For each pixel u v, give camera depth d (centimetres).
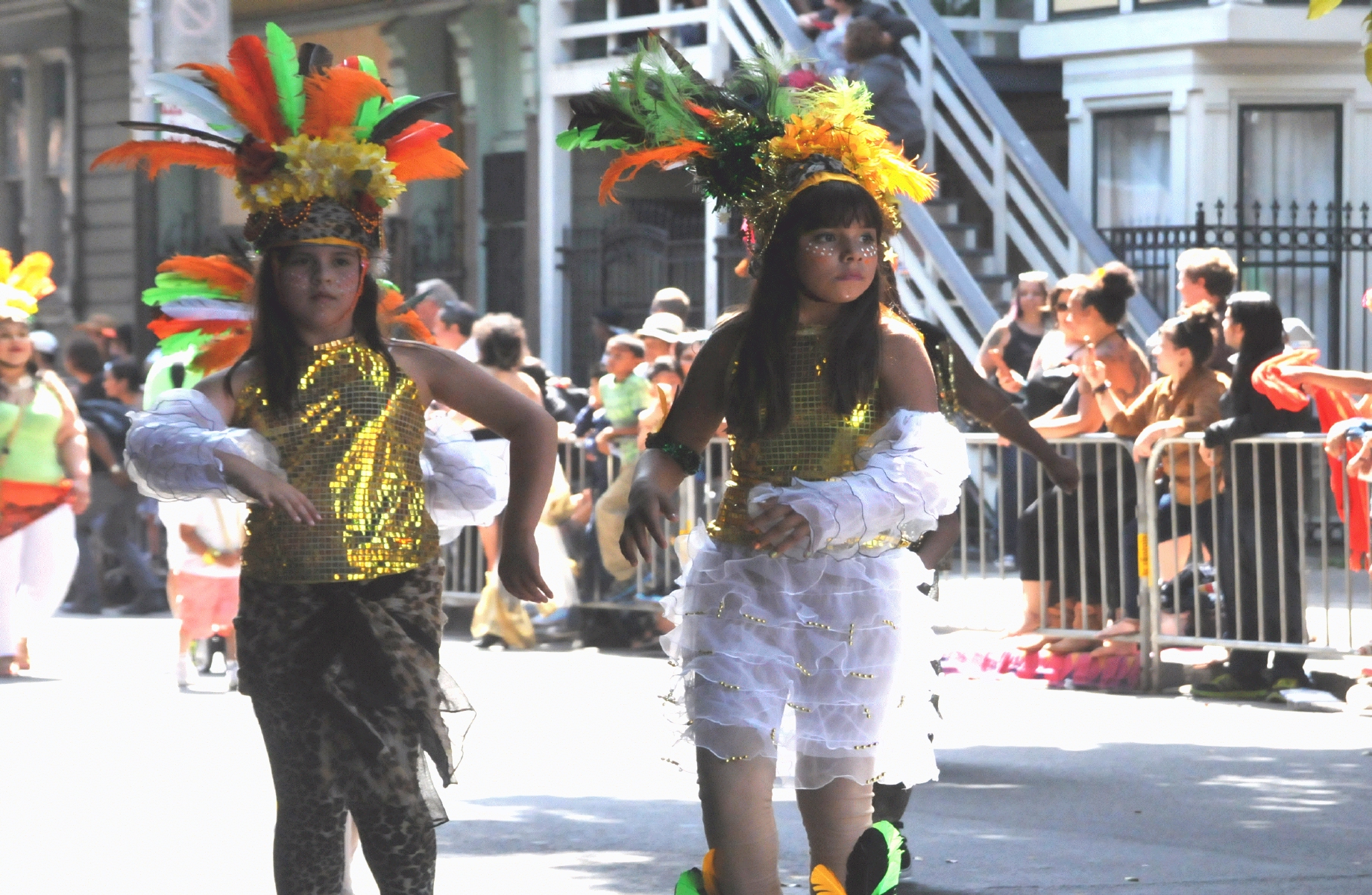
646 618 3644
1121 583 3017
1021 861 1864
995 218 4825
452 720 1359
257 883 1814
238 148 1319
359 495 1284
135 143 1330
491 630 3669
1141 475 2964
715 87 1339
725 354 1290
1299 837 1973
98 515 4384
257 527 1289
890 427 1232
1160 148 5419
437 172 1382
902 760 1272
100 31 7450
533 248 6197
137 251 7300
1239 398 2830
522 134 6569
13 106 7906
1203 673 3030
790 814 2122
